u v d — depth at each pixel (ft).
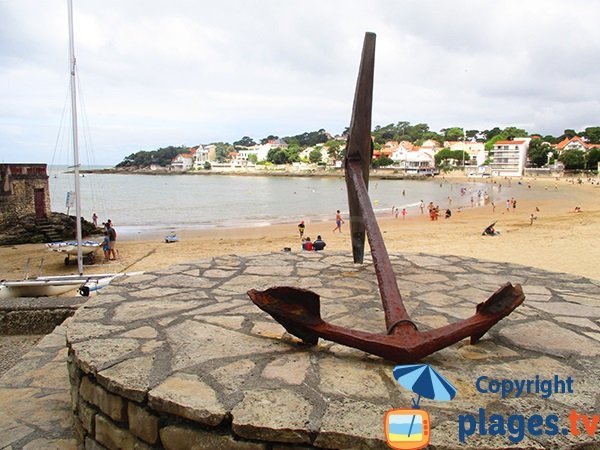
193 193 236.22
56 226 80.69
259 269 16.08
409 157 390.83
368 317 11.38
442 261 17.80
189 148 567.18
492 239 68.95
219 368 8.21
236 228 98.17
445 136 478.59
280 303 8.77
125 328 10.13
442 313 11.64
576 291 13.85
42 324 17.49
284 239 78.48
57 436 9.58
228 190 259.60
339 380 7.83
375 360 8.69
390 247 64.08
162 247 70.13
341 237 80.38
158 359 8.54
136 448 7.59
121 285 13.75
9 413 10.38
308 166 443.73
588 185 254.27
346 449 6.30
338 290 13.65
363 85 13.83
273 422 6.51
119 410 7.79
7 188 76.13
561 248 56.80
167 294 12.84
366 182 15.28
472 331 8.59
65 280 35.09
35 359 13.10
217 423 6.76
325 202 179.83
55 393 11.26
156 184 326.03
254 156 496.64
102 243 60.03
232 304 12.00
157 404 7.15
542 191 218.59
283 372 8.09
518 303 8.87
